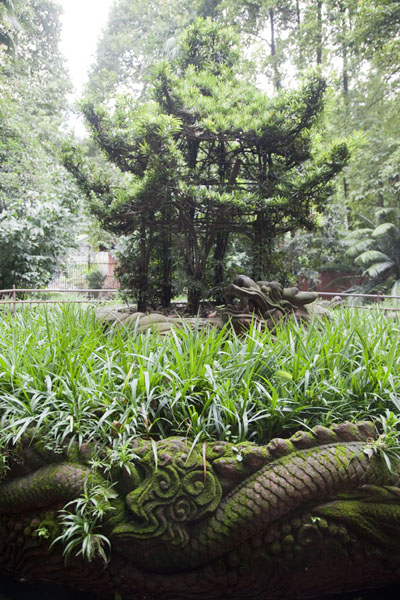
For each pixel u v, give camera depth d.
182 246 4.56
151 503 1.85
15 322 3.26
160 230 4.65
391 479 1.99
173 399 2.17
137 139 4.29
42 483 1.92
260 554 1.89
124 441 1.97
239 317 3.44
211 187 4.38
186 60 4.87
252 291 3.53
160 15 15.19
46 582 2.04
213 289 4.51
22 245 7.85
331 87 4.21
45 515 1.95
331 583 2.03
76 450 1.99
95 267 13.64
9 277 8.05
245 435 2.10
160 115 3.86
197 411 2.24
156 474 1.89
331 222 11.77
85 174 4.78
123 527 1.83
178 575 1.91
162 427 2.19
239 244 5.08
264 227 4.55
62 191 8.90
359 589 2.10
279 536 1.89
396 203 15.87
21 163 10.74
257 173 4.52
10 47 12.50
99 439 2.05
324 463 1.93
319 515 1.92
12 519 2.03
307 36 12.94
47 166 11.91
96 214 4.46
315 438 2.04
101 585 1.94
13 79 13.33
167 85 4.12
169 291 4.96
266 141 4.24
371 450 2.01
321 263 13.80
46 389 2.24
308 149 4.43
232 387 2.24
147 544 1.83
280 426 2.23
